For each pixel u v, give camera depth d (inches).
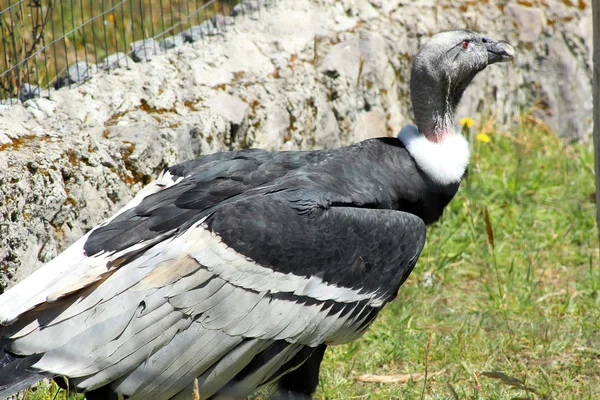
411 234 333.4
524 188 586.9
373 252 324.2
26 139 383.6
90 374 282.4
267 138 513.0
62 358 279.7
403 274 337.1
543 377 384.2
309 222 312.5
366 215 325.4
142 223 317.1
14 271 341.4
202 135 462.9
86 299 287.4
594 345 419.5
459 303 467.8
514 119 682.2
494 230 534.9
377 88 601.9
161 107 467.8
